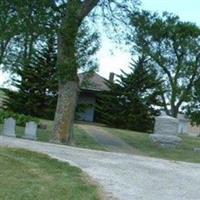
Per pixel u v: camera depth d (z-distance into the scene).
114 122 52.44
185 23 57.38
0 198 9.81
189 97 60.06
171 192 12.70
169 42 56.88
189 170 16.84
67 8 26.58
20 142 19.77
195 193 12.91
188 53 59.16
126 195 11.66
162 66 58.19
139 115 52.19
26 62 36.69
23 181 11.56
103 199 10.91
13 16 26.36
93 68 28.03
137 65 53.72
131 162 17.09
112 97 52.75
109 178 13.47
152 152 26.89
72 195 10.75
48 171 13.15
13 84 47.50
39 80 47.34
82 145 26.50
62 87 27.72
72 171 13.64
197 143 37.88
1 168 12.73
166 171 15.98
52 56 47.44
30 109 47.22
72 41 26.84
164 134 30.72
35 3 26.05
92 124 51.91
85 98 57.50
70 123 27.62
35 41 28.94
